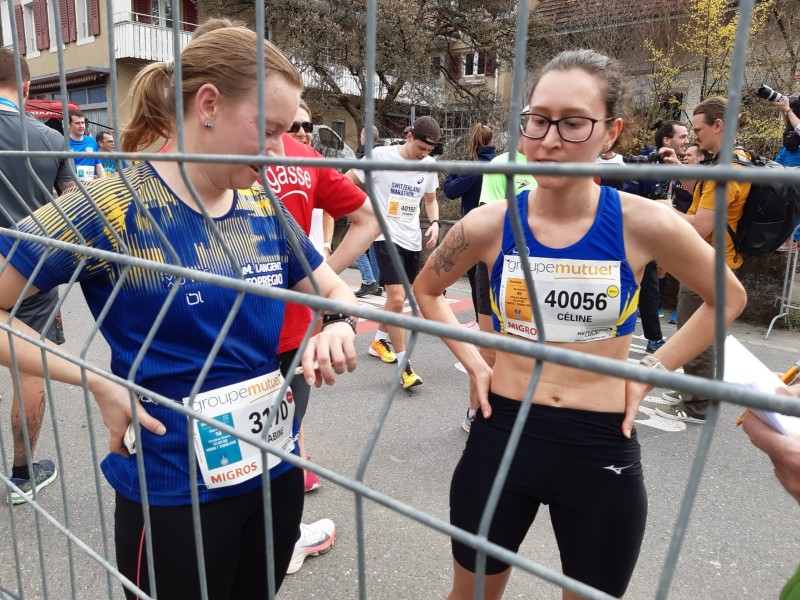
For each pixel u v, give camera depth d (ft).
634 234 4.29
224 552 3.92
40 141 8.35
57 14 3.15
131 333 3.72
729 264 11.32
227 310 3.79
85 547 3.94
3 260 3.74
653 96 35.14
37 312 7.90
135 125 4.12
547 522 8.19
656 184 14.16
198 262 3.71
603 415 4.31
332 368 3.93
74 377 3.79
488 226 4.73
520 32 1.64
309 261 4.49
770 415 2.99
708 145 10.92
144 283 3.61
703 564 7.30
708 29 32.04
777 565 7.29
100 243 3.58
